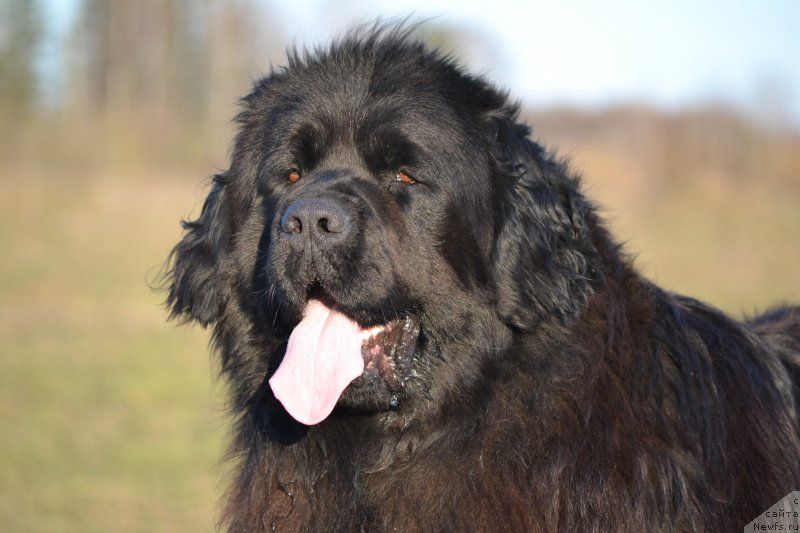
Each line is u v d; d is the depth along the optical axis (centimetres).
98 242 2288
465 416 343
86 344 1405
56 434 934
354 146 362
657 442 329
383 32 400
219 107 4297
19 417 996
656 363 343
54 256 2134
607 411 332
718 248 2284
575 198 365
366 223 341
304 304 346
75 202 2658
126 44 4466
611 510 318
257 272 368
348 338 352
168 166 3359
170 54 4459
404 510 341
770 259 2164
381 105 358
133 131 3572
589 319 347
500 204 355
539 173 361
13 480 786
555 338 343
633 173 3122
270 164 372
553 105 3459
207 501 739
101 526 674
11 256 2116
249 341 378
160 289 435
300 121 367
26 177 2883
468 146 357
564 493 323
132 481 788
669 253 2200
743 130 3466
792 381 382
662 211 2759
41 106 3922
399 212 355
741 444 343
